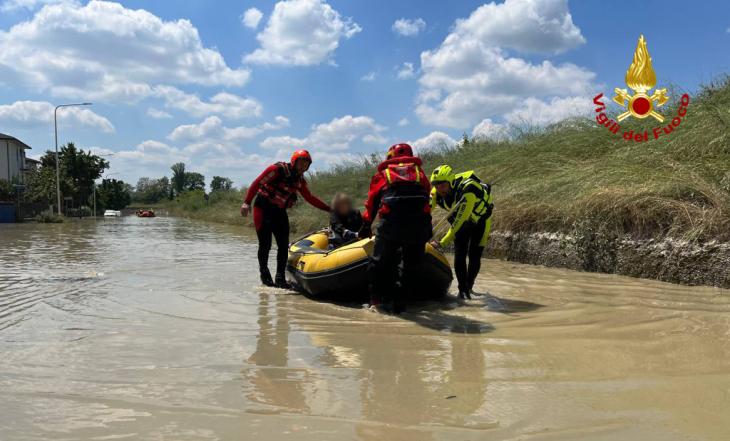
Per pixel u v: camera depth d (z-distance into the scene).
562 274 7.07
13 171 62.03
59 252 10.33
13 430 2.16
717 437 2.09
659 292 5.52
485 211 5.39
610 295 5.38
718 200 6.22
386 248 4.70
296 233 17.33
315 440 2.08
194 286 6.12
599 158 9.63
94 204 56.16
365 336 3.78
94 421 2.25
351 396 2.55
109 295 5.43
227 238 15.41
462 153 14.99
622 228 7.12
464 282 5.46
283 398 2.52
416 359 3.18
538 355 3.26
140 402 2.47
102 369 2.97
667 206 6.64
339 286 5.13
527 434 2.12
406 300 5.28
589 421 2.24
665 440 2.06
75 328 3.98
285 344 3.54
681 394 2.55
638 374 2.86
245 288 6.05
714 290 5.61
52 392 2.60
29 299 5.16
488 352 3.33
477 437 2.10
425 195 4.72
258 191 6.29
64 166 57.97
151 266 7.98
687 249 6.17
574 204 7.95
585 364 3.06
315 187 21.31
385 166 4.81
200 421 2.26
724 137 7.23
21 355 3.25
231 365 3.05
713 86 8.86
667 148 8.02
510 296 5.45
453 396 2.54
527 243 8.56
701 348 3.37
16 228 23.00
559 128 11.91
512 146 12.66
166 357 3.21
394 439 2.08
